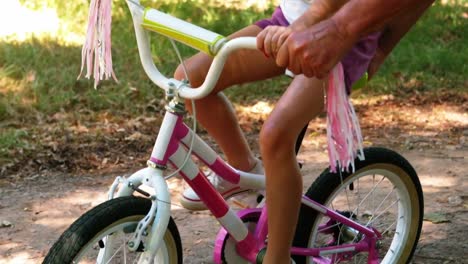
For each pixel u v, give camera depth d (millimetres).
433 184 5184
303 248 3398
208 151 2984
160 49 7863
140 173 2777
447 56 8188
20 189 5043
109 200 2705
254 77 3109
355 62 3006
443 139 6234
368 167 3521
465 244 4234
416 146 6035
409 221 3740
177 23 2564
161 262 2889
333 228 3547
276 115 2842
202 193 2943
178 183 5152
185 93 2670
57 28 8281
